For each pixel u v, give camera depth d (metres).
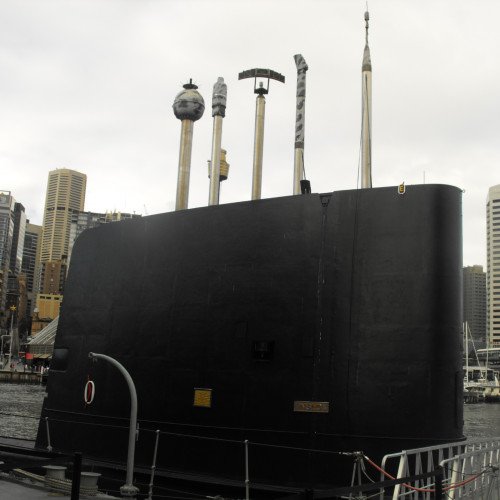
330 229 10.23
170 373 11.26
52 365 13.66
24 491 10.43
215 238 11.38
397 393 9.37
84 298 13.34
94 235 13.58
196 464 10.54
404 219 9.84
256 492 9.64
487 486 10.64
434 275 9.59
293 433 9.82
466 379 189.12
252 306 10.63
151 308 11.91
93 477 10.27
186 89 15.03
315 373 9.86
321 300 10.05
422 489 8.45
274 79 15.86
